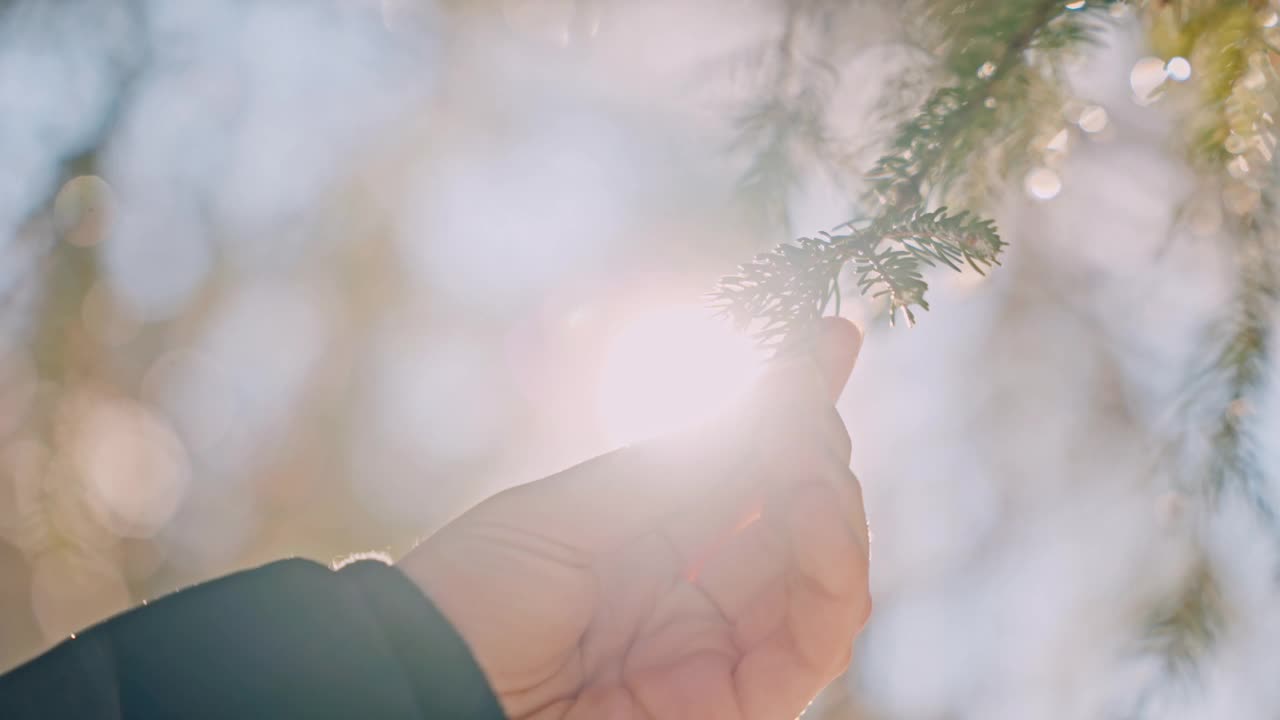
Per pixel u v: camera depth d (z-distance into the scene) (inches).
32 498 37.8
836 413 26.3
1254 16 28.1
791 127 31.6
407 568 27.1
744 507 27.9
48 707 23.8
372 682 24.7
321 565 25.6
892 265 25.8
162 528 41.0
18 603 37.6
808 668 27.0
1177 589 32.1
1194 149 29.8
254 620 24.7
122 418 39.8
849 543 25.9
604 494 27.7
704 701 27.3
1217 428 30.5
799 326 26.1
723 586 27.9
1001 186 29.2
